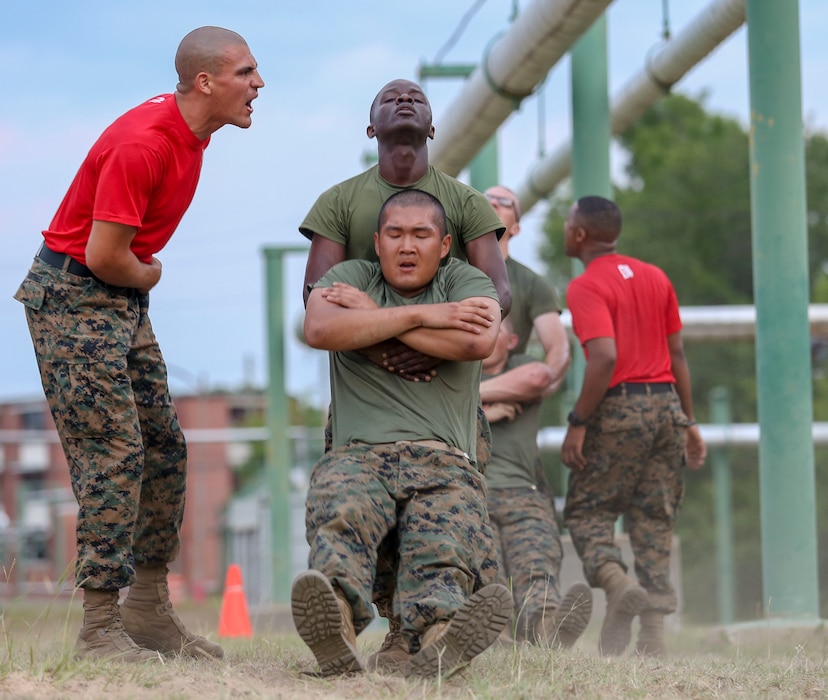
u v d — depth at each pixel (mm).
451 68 37594
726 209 102250
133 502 13648
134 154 13375
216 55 13883
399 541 12344
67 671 12000
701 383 93125
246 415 153000
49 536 72000
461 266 13367
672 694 12227
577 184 29250
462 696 11180
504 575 18406
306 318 12805
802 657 16234
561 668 13297
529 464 19484
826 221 103625
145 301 14336
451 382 12914
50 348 13602
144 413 14352
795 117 23156
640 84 33812
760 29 23266
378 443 12555
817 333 37094
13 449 137375
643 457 19625
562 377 20250
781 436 22812
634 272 19906
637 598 18859
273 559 48031
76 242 13656
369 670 12633
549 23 26625
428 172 14492
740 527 87188
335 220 14406
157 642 14750
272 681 12070
